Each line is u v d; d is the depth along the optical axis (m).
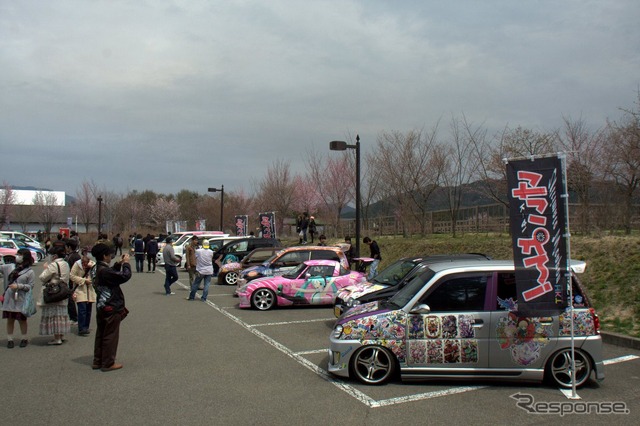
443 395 5.95
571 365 5.96
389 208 28.14
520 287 6.09
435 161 22.72
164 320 11.49
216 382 6.53
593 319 6.30
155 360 7.73
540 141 18.86
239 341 9.15
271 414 5.33
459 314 6.26
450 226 25.70
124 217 67.75
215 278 21.64
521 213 6.19
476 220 23.17
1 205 61.81
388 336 6.30
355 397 5.89
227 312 12.66
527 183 6.17
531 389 6.17
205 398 5.88
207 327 10.59
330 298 13.18
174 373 6.98
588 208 15.45
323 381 6.54
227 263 20.59
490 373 6.20
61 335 9.02
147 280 21.27
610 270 11.49
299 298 13.12
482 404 5.64
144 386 6.38
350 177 29.62
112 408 5.55
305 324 10.91
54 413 5.40
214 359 7.79
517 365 6.19
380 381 6.33
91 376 6.86
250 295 12.97
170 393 6.08
